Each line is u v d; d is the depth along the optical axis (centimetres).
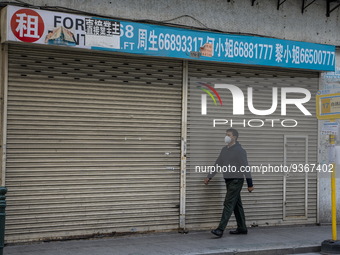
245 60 1070
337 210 1203
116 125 975
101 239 958
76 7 931
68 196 930
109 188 968
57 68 922
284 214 1146
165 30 986
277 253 927
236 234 1045
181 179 1032
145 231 1001
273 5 1135
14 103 886
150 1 1000
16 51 888
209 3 1062
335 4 1207
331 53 1171
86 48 911
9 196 880
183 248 903
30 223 898
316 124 1190
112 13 963
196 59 1018
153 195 1009
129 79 988
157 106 1016
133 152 991
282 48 1111
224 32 1074
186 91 1041
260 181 1123
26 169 895
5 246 874
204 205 1062
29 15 863
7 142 880
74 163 937
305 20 1172
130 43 952
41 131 909
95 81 956
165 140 1023
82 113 945
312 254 939
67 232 930
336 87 1212
